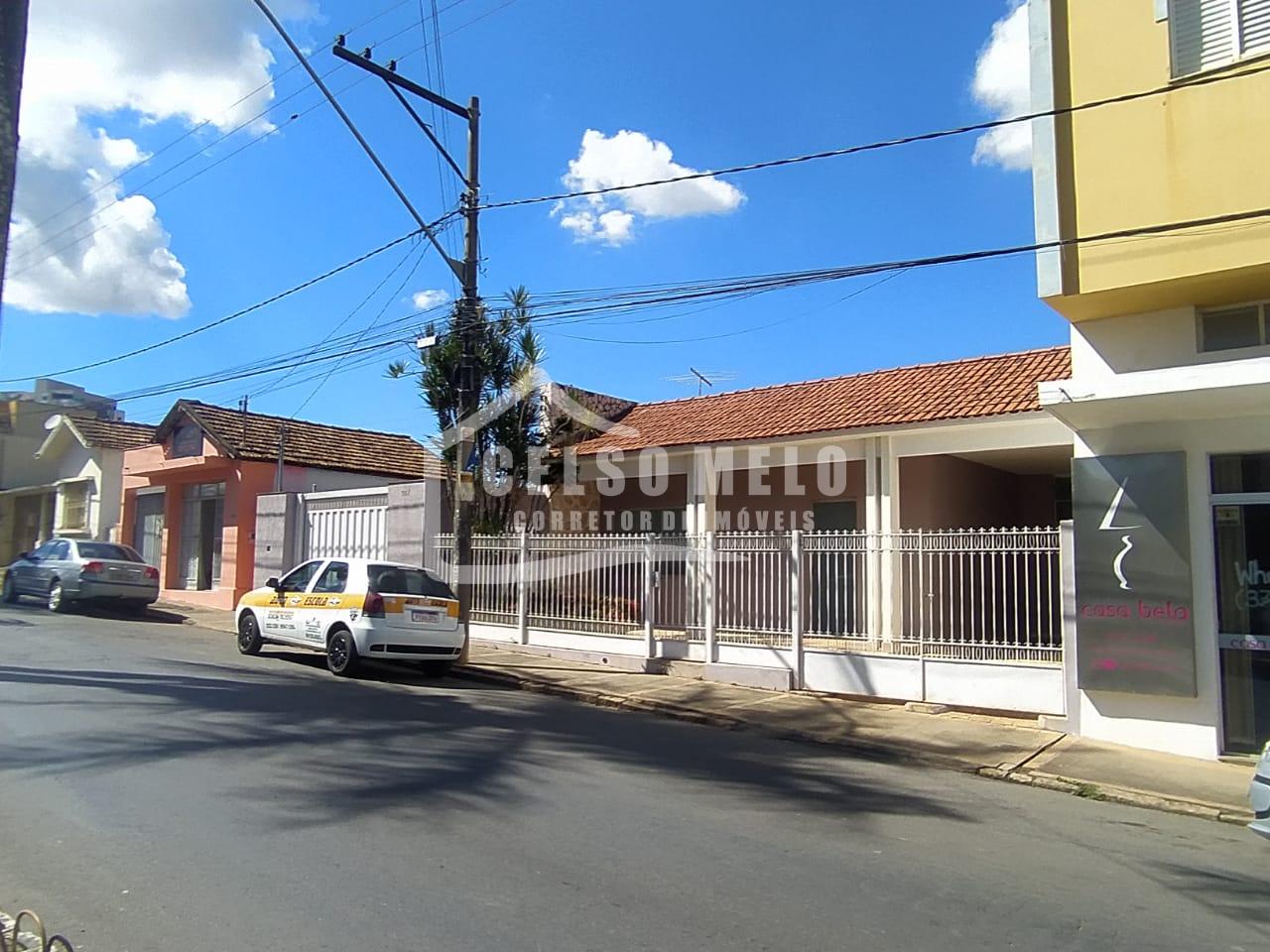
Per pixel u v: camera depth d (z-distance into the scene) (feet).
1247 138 27.63
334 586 41.81
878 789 24.80
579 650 47.06
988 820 22.25
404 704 33.35
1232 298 29.94
